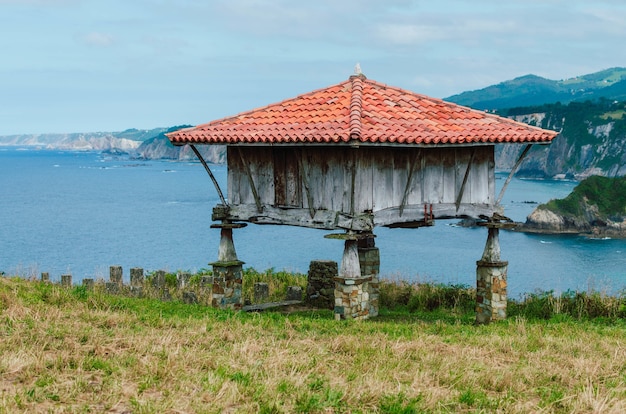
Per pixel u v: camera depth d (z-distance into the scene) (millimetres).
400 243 73312
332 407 9664
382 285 26141
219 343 13602
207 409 9195
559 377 11969
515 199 136125
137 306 18125
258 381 10555
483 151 20156
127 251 65500
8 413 8617
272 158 19656
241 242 75750
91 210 111000
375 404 9906
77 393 9719
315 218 18844
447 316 22359
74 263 57500
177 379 10547
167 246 69312
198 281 27812
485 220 20297
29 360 10914
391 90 21297
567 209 89750
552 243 76375
